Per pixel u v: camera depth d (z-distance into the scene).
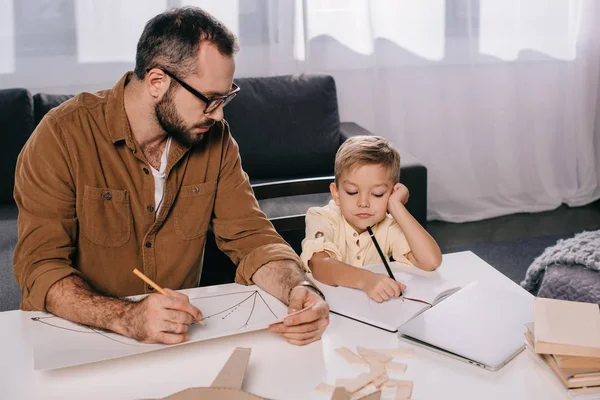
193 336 1.16
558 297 1.71
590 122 3.63
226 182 1.55
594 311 1.12
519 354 1.15
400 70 3.33
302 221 2.09
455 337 1.17
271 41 3.14
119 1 2.94
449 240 3.28
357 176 1.56
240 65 3.14
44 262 1.33
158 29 1.33
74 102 1.43
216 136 1.53
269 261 1.38
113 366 1.12
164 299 1.15
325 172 2.96
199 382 1.08
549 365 1.09
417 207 2.65
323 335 1.21
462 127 3.45
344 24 3.20
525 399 1.03
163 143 1.47
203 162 1.51
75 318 1.21
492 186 3.57
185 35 1.31
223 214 1.55
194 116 1.37
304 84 2.95
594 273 1.70
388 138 3.40
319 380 1.08
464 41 3.34
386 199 1.58
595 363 1.05
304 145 2.91
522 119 3.55
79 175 1.40
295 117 2.90
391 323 1.24
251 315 1.24
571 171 3.64
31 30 2.88
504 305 1.28
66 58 2.95
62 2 2.89
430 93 3.38
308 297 1.25
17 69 2.91
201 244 1.56
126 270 1.50
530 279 1.89
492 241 3.26
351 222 1.62
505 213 3.55
